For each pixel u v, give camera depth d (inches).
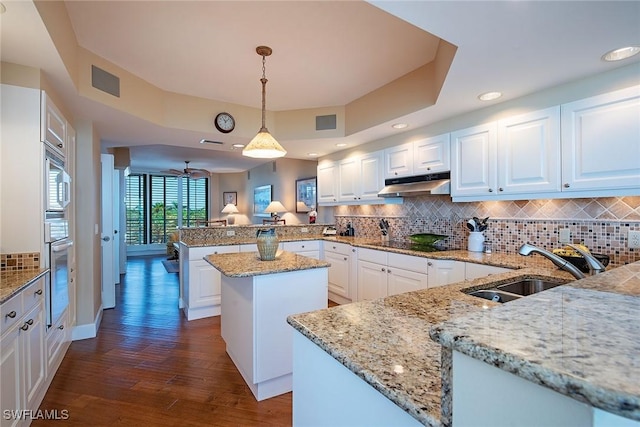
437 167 121.3
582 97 80.9
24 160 81.2
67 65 82.5
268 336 84.2
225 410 78.8
